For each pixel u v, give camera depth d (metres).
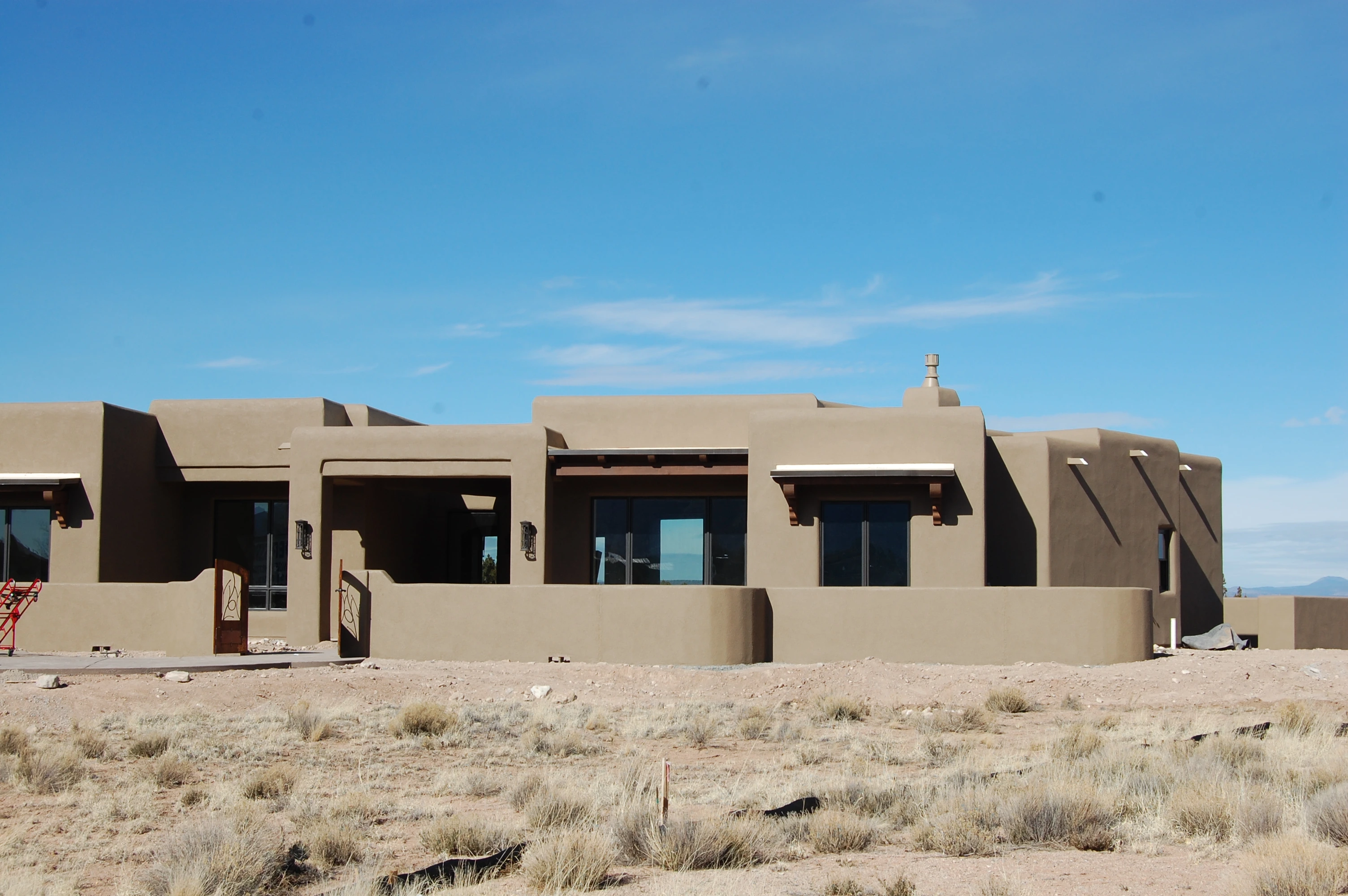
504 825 11.45
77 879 9.84
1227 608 33.62
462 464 28.17
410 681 22.41
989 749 15.94
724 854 10.20
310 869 10.08
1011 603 24.30
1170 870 9.57
